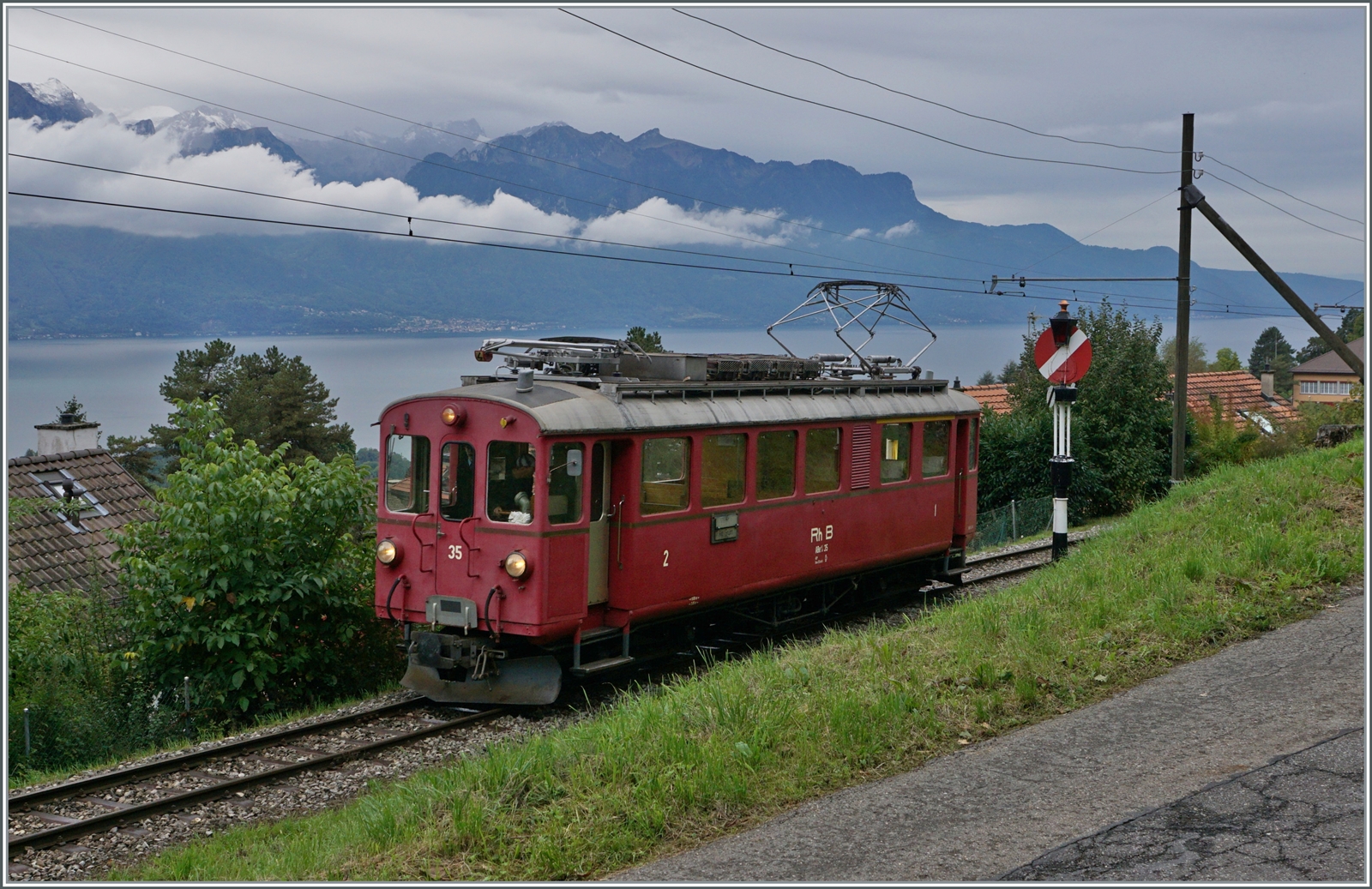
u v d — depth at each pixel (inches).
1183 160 863.1
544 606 412.8
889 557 581.3
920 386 613.6
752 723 285.4
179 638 466.0
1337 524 447.8
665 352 502.6
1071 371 545.6
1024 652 326.0
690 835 241.1
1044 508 1005.8
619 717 309.0
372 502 514.6
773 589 511.5
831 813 242.7
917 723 288.0
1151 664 325.7
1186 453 1122.7
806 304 606.5
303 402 1791.3
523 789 263.6
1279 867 197.6
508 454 423.2
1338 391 3395.7
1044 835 219.1
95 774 358.6
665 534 454.6
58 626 486.0
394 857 238.4
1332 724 262.7
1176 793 232.4
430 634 434.6
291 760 374.0
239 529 475.2
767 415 501.4
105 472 887.1
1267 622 350.6
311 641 505.4
